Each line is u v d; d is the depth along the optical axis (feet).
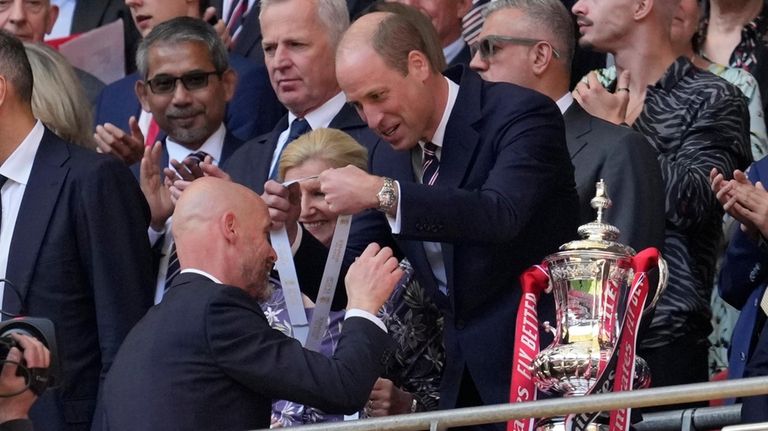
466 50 94.27
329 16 83.76
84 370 72.69
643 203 75.66
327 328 70.03
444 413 53.78
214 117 88.38
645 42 86.33
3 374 60.23
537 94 67.46
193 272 61.57
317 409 63.93
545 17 81.10
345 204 63.62
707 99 83.10
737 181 70.85
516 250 66.49
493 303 66.80
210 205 62.03
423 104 66.33
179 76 87.56
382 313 72.90
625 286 59.88
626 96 82.38
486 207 63.98
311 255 70.64
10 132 74.02
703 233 80.28
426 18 75.77
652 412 76.79
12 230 73.15
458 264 66.44
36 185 73.67
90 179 73.61
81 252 73.15
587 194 76.28
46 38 110.83
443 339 72.08
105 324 72.18
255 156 83.46
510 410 52.95
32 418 71.67
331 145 72.23
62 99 80.59
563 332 59.41
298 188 69.56
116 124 99.40
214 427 59.11
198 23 88.84
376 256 62.85
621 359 57.31
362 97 65.82
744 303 72.08
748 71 91.97
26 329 61.31
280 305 71.00
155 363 59.62
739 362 70.74
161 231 80.69
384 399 70.59
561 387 58.34
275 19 83.61
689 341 77.05
